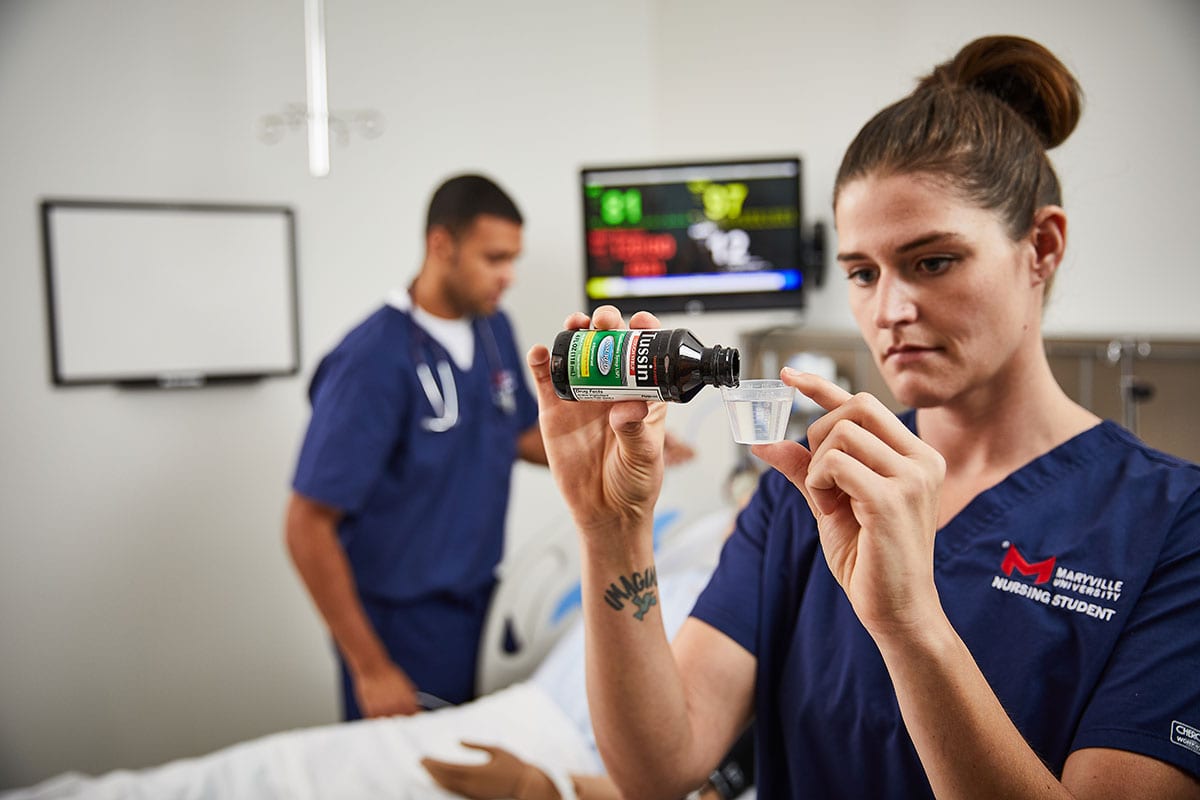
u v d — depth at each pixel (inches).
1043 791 25.2
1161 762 27.3
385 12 114.9
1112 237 63.5
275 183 112.0
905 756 32.6
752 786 62.7
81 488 105.7
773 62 102.2
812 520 37.4
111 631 107.9
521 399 106.3
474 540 96.6
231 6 109.0
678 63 117.6
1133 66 62.0
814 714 35.4
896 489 24.4
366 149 115.1
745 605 38.1
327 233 114.3
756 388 29.1
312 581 85.2
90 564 106.6
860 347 84.0
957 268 32.0
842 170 34.7
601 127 122.6
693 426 106.3
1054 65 35.7
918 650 24.9
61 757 106.9
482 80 118.7
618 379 29.0
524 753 75.0
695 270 103.0
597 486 31.7
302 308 114.0
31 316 103.2
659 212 103.5
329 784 70.9
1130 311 62.6
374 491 91.0
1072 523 33.0
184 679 111.1
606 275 105.2
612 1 122.1
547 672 88.8
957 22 75.7
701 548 81.4
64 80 103.3
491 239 91.3
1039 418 34.8
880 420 25.8
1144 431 60.2
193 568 110.8
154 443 108.3
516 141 120.2
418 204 117.6
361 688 86.4
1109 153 63.7
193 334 109.1
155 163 107.1
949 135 31.8
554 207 121.9
